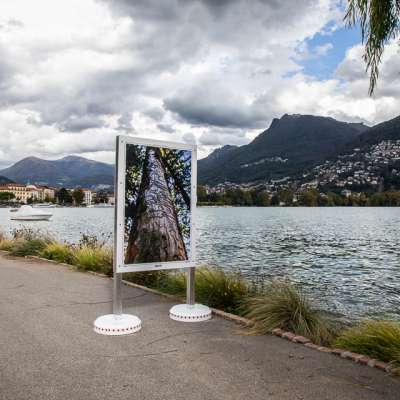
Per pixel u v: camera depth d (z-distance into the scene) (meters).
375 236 41.19
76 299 7.27
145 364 4.42
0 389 3.80
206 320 6.12
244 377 4.12
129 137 5.80
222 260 21.59
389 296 13.07
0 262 11.94
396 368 4.31
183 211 6.41
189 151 6.45
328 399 3.70
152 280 9.11
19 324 5.77
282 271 18.38
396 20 4.00
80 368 4.29
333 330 5.71
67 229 44.03
